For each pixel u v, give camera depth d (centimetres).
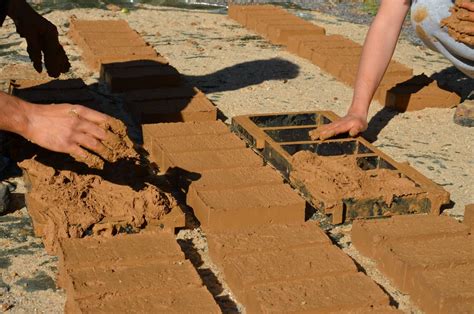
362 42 342
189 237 191
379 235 185
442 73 304
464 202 212
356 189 202
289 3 416
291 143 224
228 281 176
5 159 218
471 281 172
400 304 174
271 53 319
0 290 173
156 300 164
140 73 271
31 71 277
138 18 365
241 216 192
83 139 173
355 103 232
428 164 230
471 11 227
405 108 266
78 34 312
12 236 190
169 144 221
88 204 188
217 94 273
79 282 167
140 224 187
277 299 165
